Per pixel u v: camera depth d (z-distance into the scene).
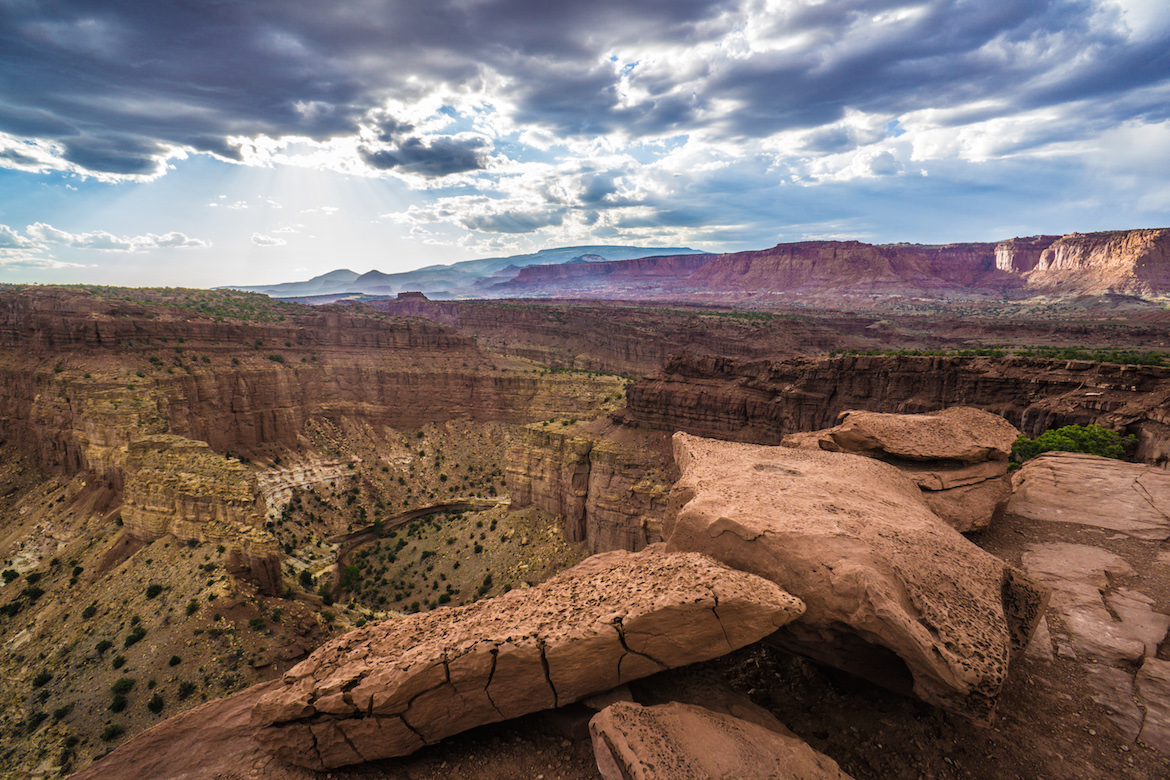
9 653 43.91
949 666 6.94
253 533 47.34
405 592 73.12
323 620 45.16
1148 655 9.65
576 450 75.81
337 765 8.71
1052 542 14.31
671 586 8.54
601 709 8.22
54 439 77.81
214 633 39.34
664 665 8.41
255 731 9.05
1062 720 8.49
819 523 9.45
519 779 8.09
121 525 56.97
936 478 14.56
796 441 18.12
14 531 67.38
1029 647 10.16
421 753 8.88
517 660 8.14
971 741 8.23
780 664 10.41
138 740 9.85
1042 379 65.81
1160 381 58.00
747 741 7.26
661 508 66.19
